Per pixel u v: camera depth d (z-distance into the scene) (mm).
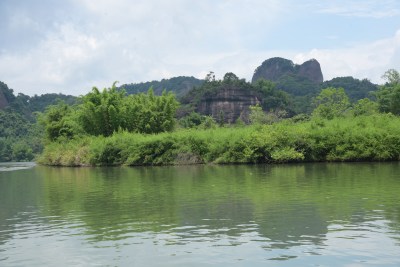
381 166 28125
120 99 48500
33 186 21859
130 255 8367
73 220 11945
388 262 7590
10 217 12727
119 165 39719
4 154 95125
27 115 140875
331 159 34844
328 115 52281
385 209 12086
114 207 13836
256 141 35250
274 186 18047
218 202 14141
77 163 42344
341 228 10000
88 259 8211
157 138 38719
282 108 117188
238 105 122250
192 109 115250
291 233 9680
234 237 9461
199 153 37750
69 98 159875
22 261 8250
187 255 8258
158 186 19531
